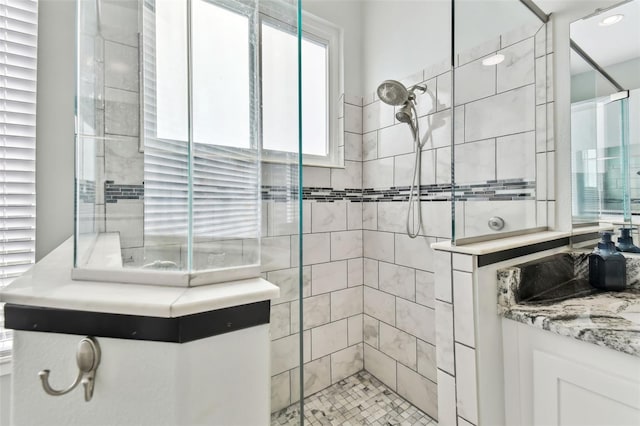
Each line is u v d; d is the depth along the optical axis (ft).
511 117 3.73
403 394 5.43
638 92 3.39
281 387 1.96
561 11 3.95
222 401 1.62
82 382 1.60
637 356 2.17
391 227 5.67
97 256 1.90
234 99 1.94
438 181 4.87
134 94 1.88
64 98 3.68
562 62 3.96
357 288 6.21
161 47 1.84
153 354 1.52
